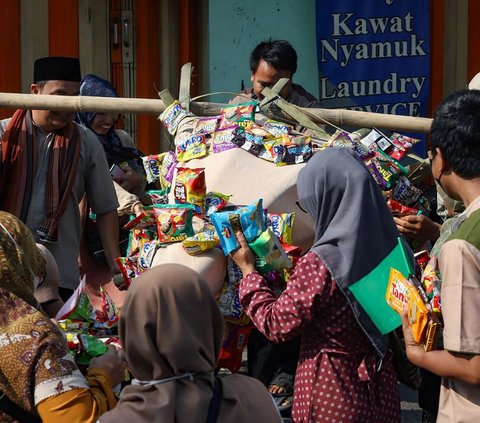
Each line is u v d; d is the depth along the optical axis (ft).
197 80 26.16
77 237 15.11
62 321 11.34
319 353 10.51
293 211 12.76
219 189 12.82
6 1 25.29
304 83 25.72
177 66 26.12
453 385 9.25
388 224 10.57
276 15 25.35
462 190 9.61
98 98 13.96
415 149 24.45
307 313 10.28
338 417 10.37
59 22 25.61
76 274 15.08
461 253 8.95
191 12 25.86
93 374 9.39
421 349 9.31
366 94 25.58
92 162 15.16
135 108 14.01
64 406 8.70
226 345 12.49
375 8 25.23
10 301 9.09
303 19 25.43
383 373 10.66
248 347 14.48
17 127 14.56
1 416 8.87
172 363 7.81
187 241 12.01
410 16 25.31
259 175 12.89
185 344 7.81
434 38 25.81
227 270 12.23
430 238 13.48
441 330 10.43
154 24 25.90
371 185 10.48
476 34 25.80
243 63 25.44
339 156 10.57
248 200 12.71
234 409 8.02
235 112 13.61
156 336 7.80
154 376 7.86
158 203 13.76
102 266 15.81
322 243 10.41
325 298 10.28
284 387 14.24
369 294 10.23
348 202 10.37
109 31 25.84
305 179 10.61
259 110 13.84
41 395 8.72
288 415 14.49
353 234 10.26
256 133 13.21
